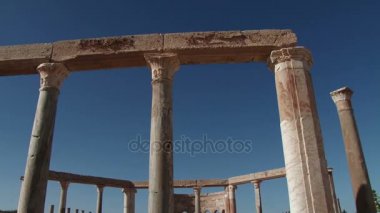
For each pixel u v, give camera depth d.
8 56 11.63
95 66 11.99
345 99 14.28
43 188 10.20
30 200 9.84
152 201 9.34
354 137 13.54
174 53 11.14
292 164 9.53
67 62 11.62
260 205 26.80
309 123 9.82
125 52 11.27
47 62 11.59
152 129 10.21
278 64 10.77
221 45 11.10
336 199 23.44
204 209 35.72
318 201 8.94
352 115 14.02
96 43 11.49
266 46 10.99
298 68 10.55
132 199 29.53
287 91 10.31
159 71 10.91
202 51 11.20
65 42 11.70
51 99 11.13
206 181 29.89
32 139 10.56
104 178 27.88
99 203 27.31
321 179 9.17
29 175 10.11
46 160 10.45
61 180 24.84
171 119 10.51
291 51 10.72
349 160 13.39
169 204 9.41
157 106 10.41
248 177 27.98
